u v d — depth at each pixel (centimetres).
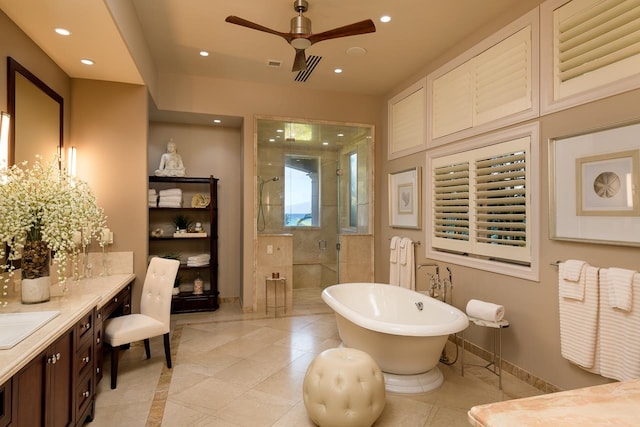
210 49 382
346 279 521
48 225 216
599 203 229
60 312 203
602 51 231
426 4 296
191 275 519
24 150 261
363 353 237
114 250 360
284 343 367
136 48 316
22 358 139
